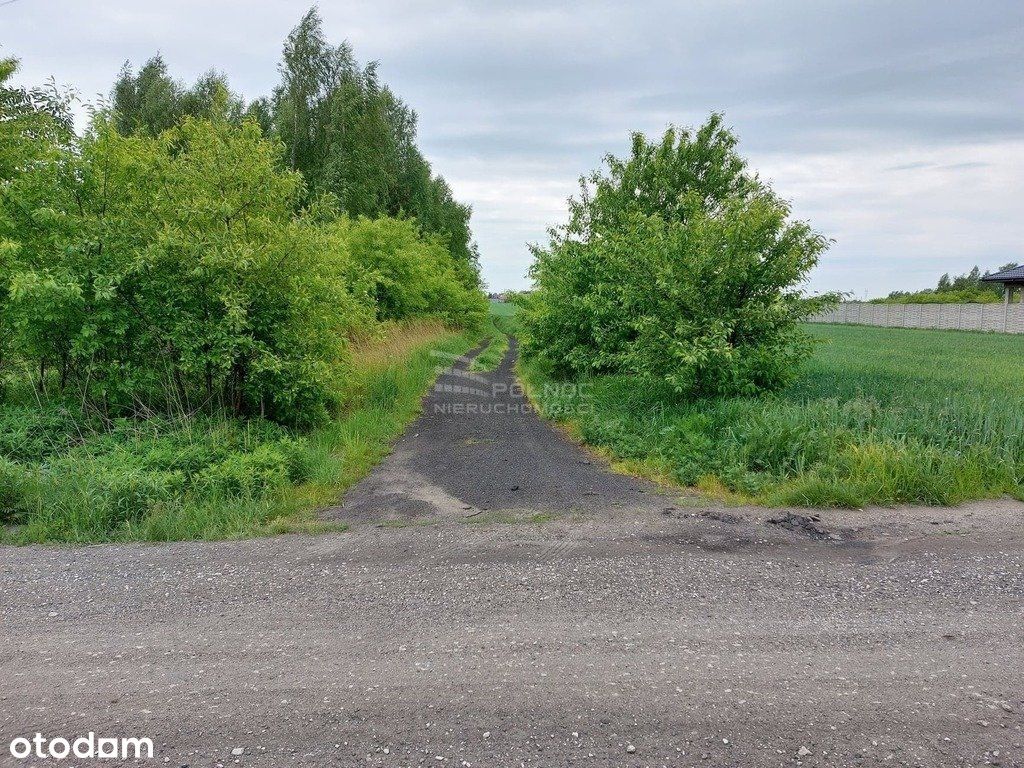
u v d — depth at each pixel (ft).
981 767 7.68
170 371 27.12
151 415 26.86
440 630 11.38
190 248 25.71
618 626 11.48
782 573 14.03
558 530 17.33
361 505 20.65
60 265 24.57
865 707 8.91
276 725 8.53
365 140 77.82
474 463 26.73
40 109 28.55
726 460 23.66
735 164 50.42
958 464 21.67
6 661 10.34
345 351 33.12
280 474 21.91
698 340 29.73
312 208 30.73
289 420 30.12
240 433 26.16
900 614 11.96
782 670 9.92
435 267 94.27
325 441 28.50
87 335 24.93
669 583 13.47
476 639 11.02
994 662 10.18
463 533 17.20
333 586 13.51
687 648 10.64
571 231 52.13
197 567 14.76
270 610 12.32
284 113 71.36
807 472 22.26
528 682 9.59
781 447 23.56
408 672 9.91
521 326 60.95
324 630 11.42
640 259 32.53
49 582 13.83
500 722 8.59
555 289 51.06
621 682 9.58
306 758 7.86
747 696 9.18
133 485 19.10
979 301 189.57
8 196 24.84
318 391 29.09
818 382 36.63
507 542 16.35
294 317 28.55
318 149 73.41
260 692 9.36
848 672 9.86
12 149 26.45
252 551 15.96
